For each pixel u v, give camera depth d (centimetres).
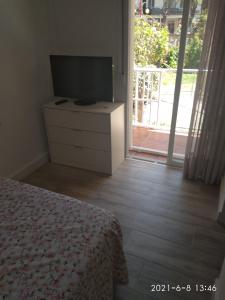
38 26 261
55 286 89
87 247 105
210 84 215
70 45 282
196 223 203
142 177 268
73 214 125
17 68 245
